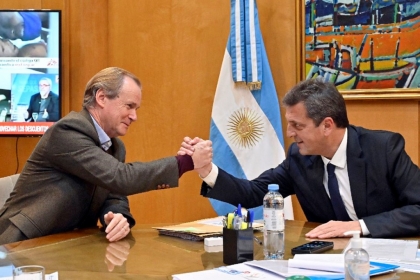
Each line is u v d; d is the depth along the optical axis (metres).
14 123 3.39
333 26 3.19
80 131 2.11
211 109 3.39
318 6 3.21
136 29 3.46
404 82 3.09
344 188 2.08
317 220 2.20
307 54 3.23
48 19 3.39
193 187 3.44
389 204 2.04
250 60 3.15
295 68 3.27
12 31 3.39
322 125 2.00
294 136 2.06
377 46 3.13
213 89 3.39
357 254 1.13
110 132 2.26
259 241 1.75
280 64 3.30
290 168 2.22
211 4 3.39
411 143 3.12
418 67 3.07
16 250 1.66
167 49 3.44
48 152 2.10
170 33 3.44
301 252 1.54
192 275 1.29
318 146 2.04
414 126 3.11
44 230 2.06
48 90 3.39
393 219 1.82
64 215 2.11
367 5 3.14
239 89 3.21
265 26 3.32
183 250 1.65
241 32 3.17
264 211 1.58
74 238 1.87
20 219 2.04
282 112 3.29
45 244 1.75
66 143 2.07
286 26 3.29
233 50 3.18
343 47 3.18
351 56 3.17
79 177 2.12
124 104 2.21
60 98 3.40
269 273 1.31
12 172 3.56
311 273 1.28
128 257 1.55
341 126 2.03
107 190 2.25
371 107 3.17
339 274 1.26
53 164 2.12
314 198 2.14
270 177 2.29
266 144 3.16
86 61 3.53
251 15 3.17
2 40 3.39
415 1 3.06
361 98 3.13
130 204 3.49
